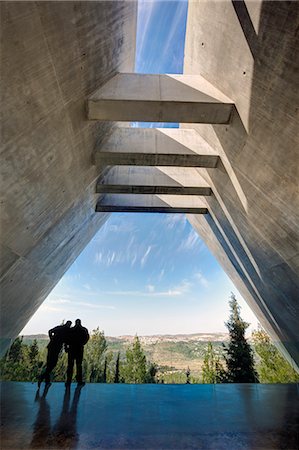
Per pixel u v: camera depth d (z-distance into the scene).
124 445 2.55
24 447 2.47
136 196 8.18
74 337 5.38
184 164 5.79
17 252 4.71
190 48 4.79
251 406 3.91
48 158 3.91
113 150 5.54
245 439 2.71
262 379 19.53
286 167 3.64
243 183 4.98
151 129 5.84
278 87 3.02
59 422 3.14
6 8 2.13
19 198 3.79
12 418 3.27
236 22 3.20
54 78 3.08
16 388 5.11
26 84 2.75
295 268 5.02
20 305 6.60
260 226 5.25
